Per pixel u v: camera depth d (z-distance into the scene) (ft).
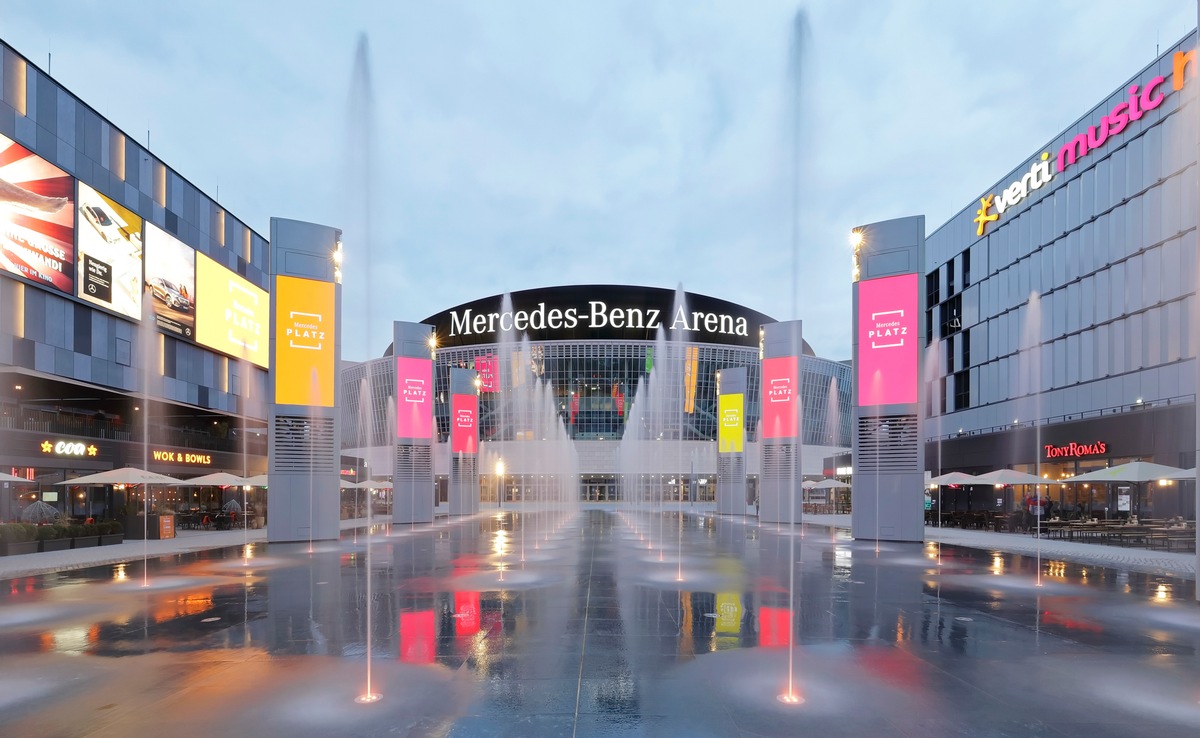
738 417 153.17
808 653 27.22
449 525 114.52
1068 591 42.98
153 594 41.83
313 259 81.30
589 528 105.50
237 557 62.85
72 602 39.27
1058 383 119.75
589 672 24.53
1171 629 32.01
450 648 27.86
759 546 73.31
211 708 20.99
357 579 47.37
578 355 276.82
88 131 98.02
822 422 289.94
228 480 98.02
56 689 22.95
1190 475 72.49
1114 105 106.93
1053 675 24.47
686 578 47.57
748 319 308.19
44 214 89.66
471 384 154.30
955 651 27.71
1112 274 106.93
